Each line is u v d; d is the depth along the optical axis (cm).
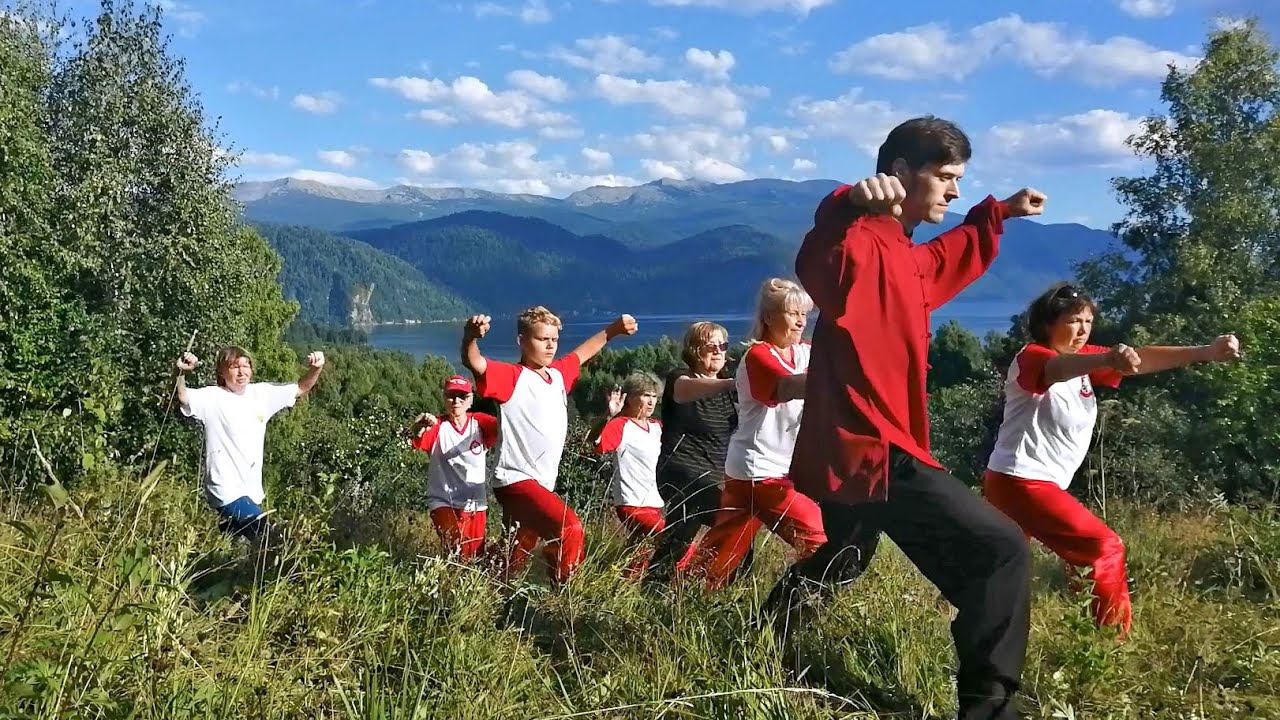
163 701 301
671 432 589
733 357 605
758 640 366
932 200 344
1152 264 3641
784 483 494
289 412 2570
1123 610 415
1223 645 399
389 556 465
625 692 348
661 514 645
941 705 355
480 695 333
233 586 441
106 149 2384
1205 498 734
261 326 4959
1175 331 3291
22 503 540
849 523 368
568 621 434
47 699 274
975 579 327
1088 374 462
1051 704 330
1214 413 2417
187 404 567
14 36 2206
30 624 307
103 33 2489
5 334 1655
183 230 2577
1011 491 454
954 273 352
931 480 328
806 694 338
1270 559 530
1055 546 446
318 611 376
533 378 551
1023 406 456
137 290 2355
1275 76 3394
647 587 484
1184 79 3512
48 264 1983
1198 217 3431
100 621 303
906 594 441
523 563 532
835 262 320
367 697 325
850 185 331
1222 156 3362
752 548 514
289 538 444
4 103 1908
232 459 564
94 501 376
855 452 324
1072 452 456
